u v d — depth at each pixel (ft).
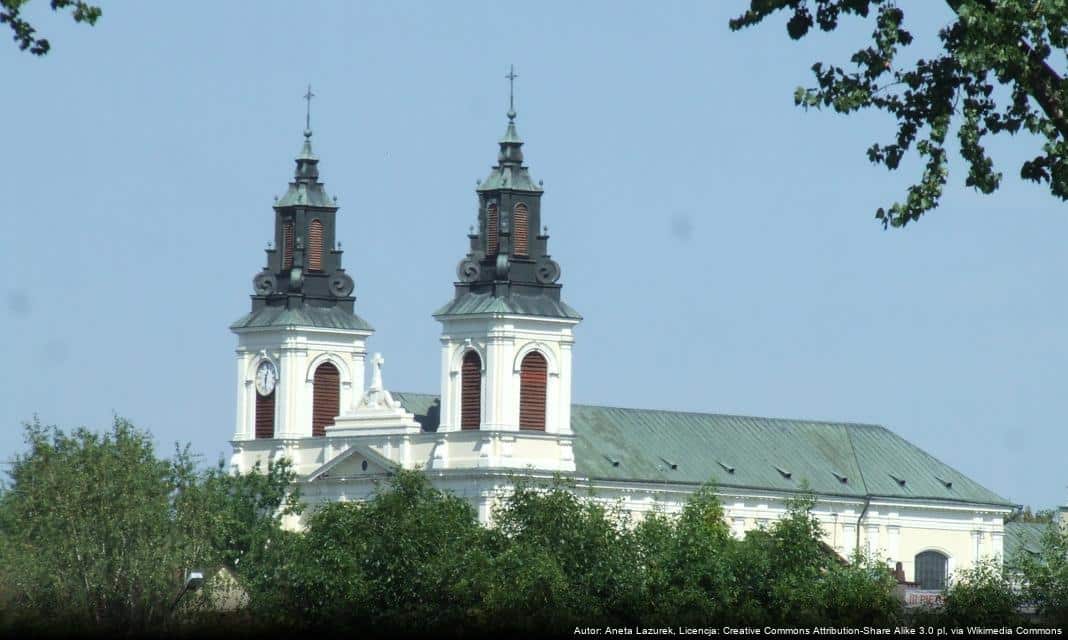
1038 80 314.14
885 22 320.91
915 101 323.16
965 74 320.70
